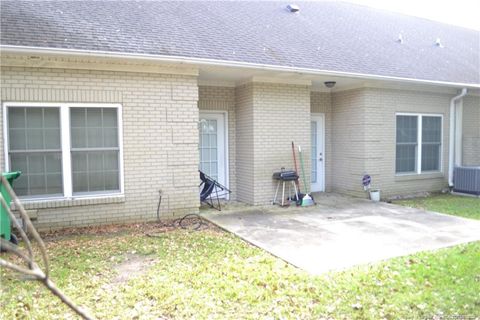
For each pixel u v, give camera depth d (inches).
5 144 245.1
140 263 192.9
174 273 177.2
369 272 174.6
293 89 353.1
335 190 427.2
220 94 362.6
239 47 324.5
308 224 272.1
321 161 428.8
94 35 271.9
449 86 403.9
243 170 359.9
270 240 230.7
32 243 230.1
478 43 585.9
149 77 281.0
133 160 280.4
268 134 345.1
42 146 257.1
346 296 151.1
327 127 427.5
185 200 300.0
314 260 192.5
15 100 245.3
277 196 353.7
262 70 307.9
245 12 422.0
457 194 426.9
